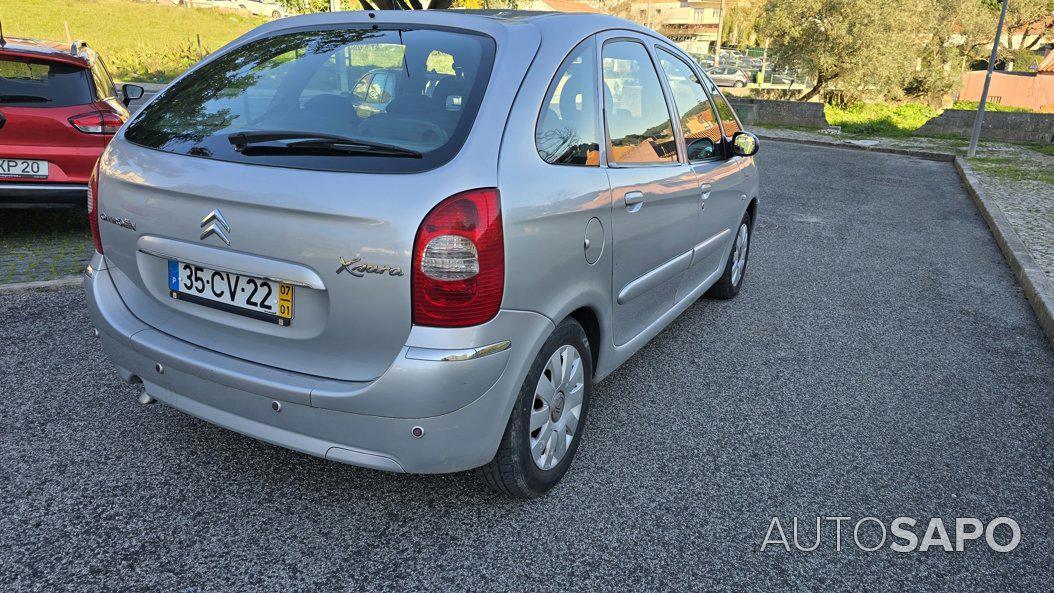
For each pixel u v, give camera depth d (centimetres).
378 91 239
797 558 243
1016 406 370
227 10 3969
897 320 496
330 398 208
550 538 245
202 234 219
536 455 253
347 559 230
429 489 268
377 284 199
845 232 777
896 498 282
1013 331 486
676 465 296
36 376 340
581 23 285
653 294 336
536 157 230
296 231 204
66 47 574
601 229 260
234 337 228
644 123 314
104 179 249
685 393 364
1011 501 285
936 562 246
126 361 249
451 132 218
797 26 2533
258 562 227
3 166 506
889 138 1948
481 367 209
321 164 211
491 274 206
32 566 220
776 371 398
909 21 2514
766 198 975
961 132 2038
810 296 541
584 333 268
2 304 424
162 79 2016
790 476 293
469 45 251
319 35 275
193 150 231
